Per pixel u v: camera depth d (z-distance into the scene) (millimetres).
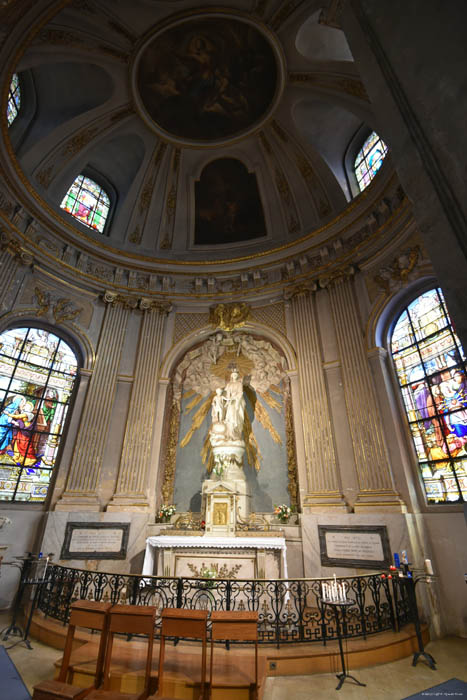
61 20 8250
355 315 9312
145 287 11617
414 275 8258
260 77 10305
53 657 4938
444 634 6164
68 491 8477
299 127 10773
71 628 4035
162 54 9875
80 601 4160
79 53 9062
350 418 8477
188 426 10461
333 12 3350
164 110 10961
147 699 3244
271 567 6945
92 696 3268
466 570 6414
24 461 8508
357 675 4598
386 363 8656
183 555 7227
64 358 9945
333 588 5082
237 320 11117
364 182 10852
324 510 8000
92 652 4496
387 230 9031
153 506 9227
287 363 10250
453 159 2039
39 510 8367
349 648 4918
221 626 3781
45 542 7766
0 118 8047
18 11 6641
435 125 2172
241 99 10875
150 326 11109
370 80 2768
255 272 11461
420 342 8156
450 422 7184
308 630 5145
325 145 11273
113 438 9562
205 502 8812
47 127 10297
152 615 3826
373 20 2820
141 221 12266
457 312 1933
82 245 10812
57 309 9883
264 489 9359
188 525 8859
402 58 2484
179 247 12570
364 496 7645
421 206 2209
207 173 12477
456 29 2096
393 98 2504
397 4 2586
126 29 9164
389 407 8039
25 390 9016
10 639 5578
